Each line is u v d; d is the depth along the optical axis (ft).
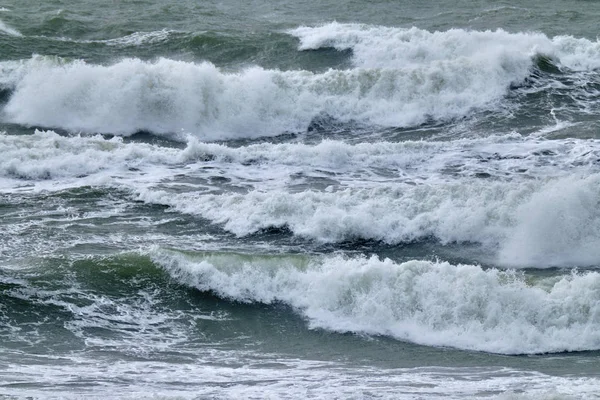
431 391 156.35
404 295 191.83
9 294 191.31
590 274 194.49
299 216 232.32
